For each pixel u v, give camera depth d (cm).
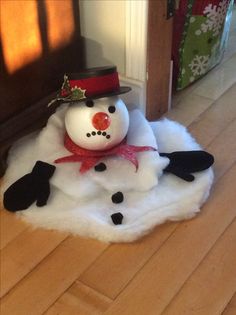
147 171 87
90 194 86
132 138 93
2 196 88
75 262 78
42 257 79
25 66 96
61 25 100
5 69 93
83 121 85
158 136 100
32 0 91
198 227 84
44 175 87
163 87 108
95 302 73
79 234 82
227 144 102
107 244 81
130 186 87
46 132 93
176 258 79
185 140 99
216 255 79
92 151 89
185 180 89
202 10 111
